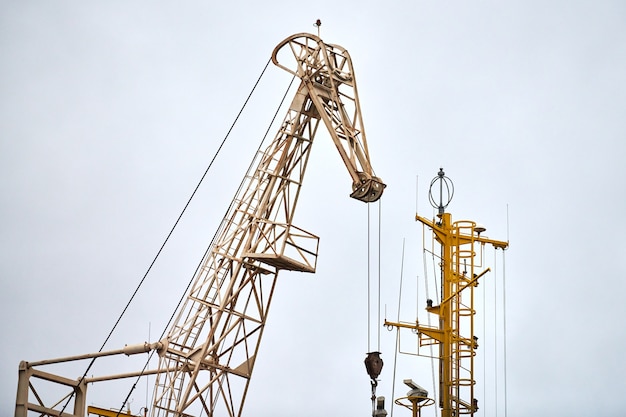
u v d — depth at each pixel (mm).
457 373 60281
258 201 62125
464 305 62094
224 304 60562
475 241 63062
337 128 60188
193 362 61781
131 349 63031
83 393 65812
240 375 61281
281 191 62062
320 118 63406
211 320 62031
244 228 61531
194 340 62750
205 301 61531
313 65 61469
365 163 57375
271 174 61906
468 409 60688
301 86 62312
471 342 60719
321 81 62594
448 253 61844
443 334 60375
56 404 65500
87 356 64750
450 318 60594
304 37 62219
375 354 50094
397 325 60031
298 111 61938
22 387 63750
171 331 62812
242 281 61906
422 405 56062
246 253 60625
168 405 60500
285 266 60781
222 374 61188
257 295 61938
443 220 62469
